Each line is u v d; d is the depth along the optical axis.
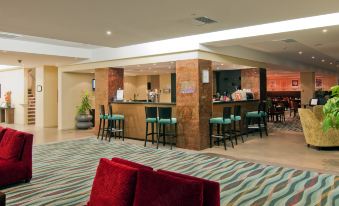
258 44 8.35
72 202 3.83
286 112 17.92
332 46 8.04
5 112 13.90
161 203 2.11
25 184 4.55
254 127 9.04
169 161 5.96
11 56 9.16
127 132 8.97
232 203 3.74
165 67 9.88
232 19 4.95
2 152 4.70
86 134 9.91
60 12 4.52
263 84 10.82
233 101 8.82
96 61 9.73
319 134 6.97
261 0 3.96
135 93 16.58
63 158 6.28
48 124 12.23
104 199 2.44
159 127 7.50
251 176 4.88
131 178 2.37
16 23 5.17
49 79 12.27
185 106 7.38
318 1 4.00
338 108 5.36
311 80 15.48
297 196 3.97
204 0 3.97
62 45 9.12
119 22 5.13
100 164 2.69
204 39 6.96
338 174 4.95
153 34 6.09
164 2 4.06
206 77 7.45
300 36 6.46
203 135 7.27
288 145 7.64
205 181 2.18
